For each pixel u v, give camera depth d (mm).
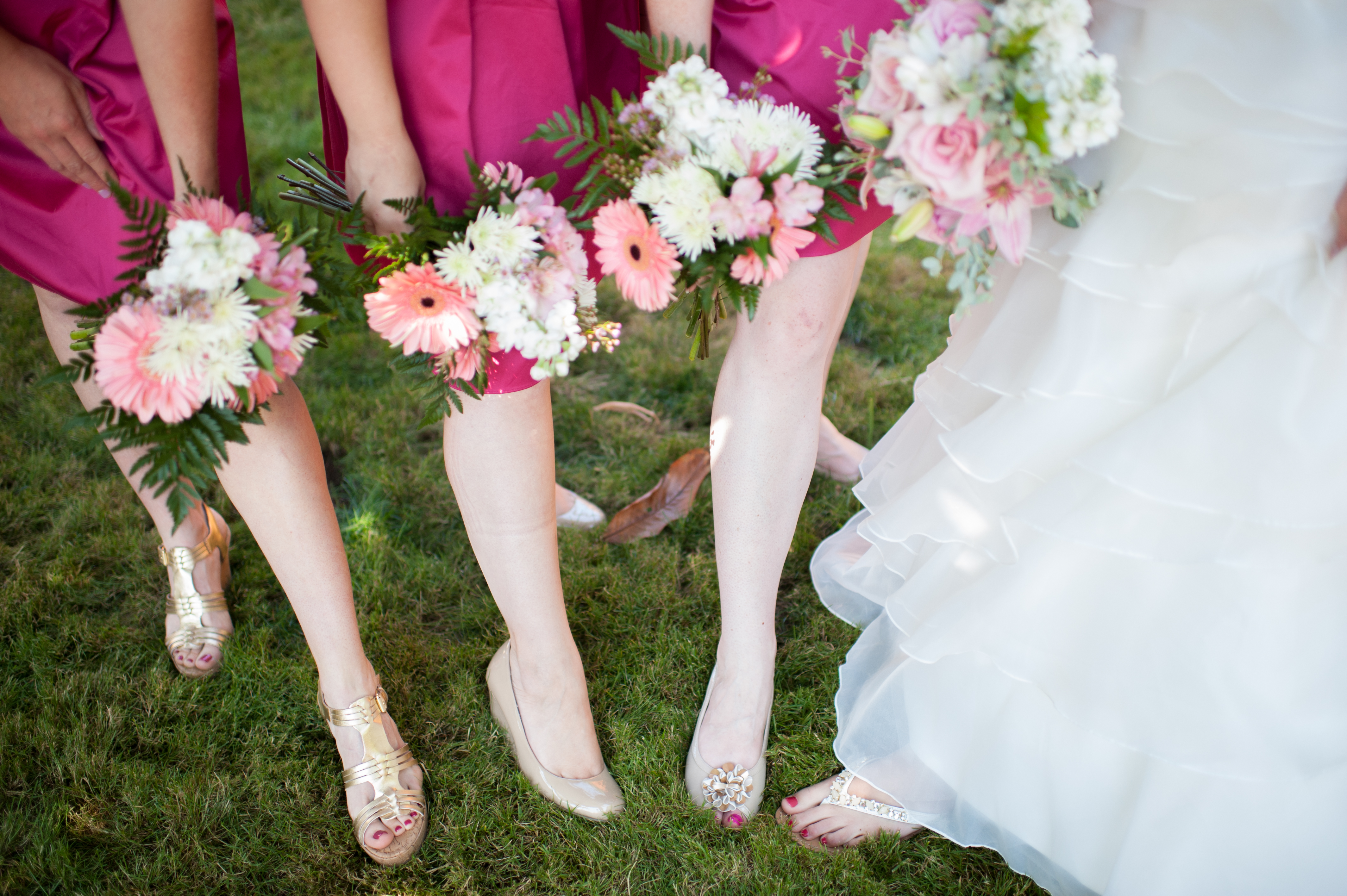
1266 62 973
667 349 2754
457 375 1192
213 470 1080
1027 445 1188
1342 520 1022
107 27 1179
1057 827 1340
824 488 2283
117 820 1561
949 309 2920
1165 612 1134
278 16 4734
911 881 1482
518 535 1424
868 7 1241
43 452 2299
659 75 1229
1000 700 1341
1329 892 1198
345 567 1495
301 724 1738
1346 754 1110
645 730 1714
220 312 1000
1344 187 998
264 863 1507
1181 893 1228
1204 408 1046
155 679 1799
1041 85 980
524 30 1166
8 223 1288
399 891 1475
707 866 1493
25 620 1906
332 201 1338
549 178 1170
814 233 1227
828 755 1665
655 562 2074
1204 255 1038
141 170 1231
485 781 1634
